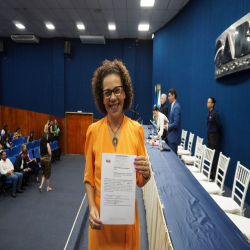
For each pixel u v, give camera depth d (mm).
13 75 9781
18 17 7395
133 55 9422
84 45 9594
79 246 2967
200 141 4461
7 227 3590
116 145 920
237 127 3752
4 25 8172
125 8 6531
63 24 7957
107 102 915
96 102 1007
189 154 5023
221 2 4332
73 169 7246
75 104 9773
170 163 2703
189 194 1736
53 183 5793
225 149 4191
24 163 5496
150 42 9508
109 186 872
